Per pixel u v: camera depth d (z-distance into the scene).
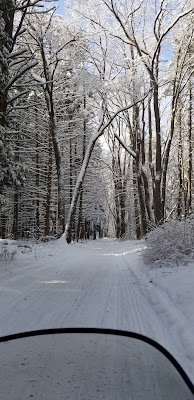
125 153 40.50
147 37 22.38
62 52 25.39
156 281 7.59
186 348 3.53
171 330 4.33
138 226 36.06
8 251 13.95
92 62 26.03
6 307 5.88
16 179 13.74
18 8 13.20
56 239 24.56
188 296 5.42
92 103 29.89
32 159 35.25
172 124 19.73
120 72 25.05
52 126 25.28
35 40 23.73
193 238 9.55
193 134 33.88
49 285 8.12
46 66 23.97
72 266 12.37
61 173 25.52
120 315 5.31
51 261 13.77
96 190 51.00
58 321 4.98
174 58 21.56
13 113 25.28
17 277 9.05
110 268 11.91
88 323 4.82
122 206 43.56
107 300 6.50
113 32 22.94
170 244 9.68
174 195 38.31
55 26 25.88
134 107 23.91
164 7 20.31
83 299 6.60
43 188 34.97
